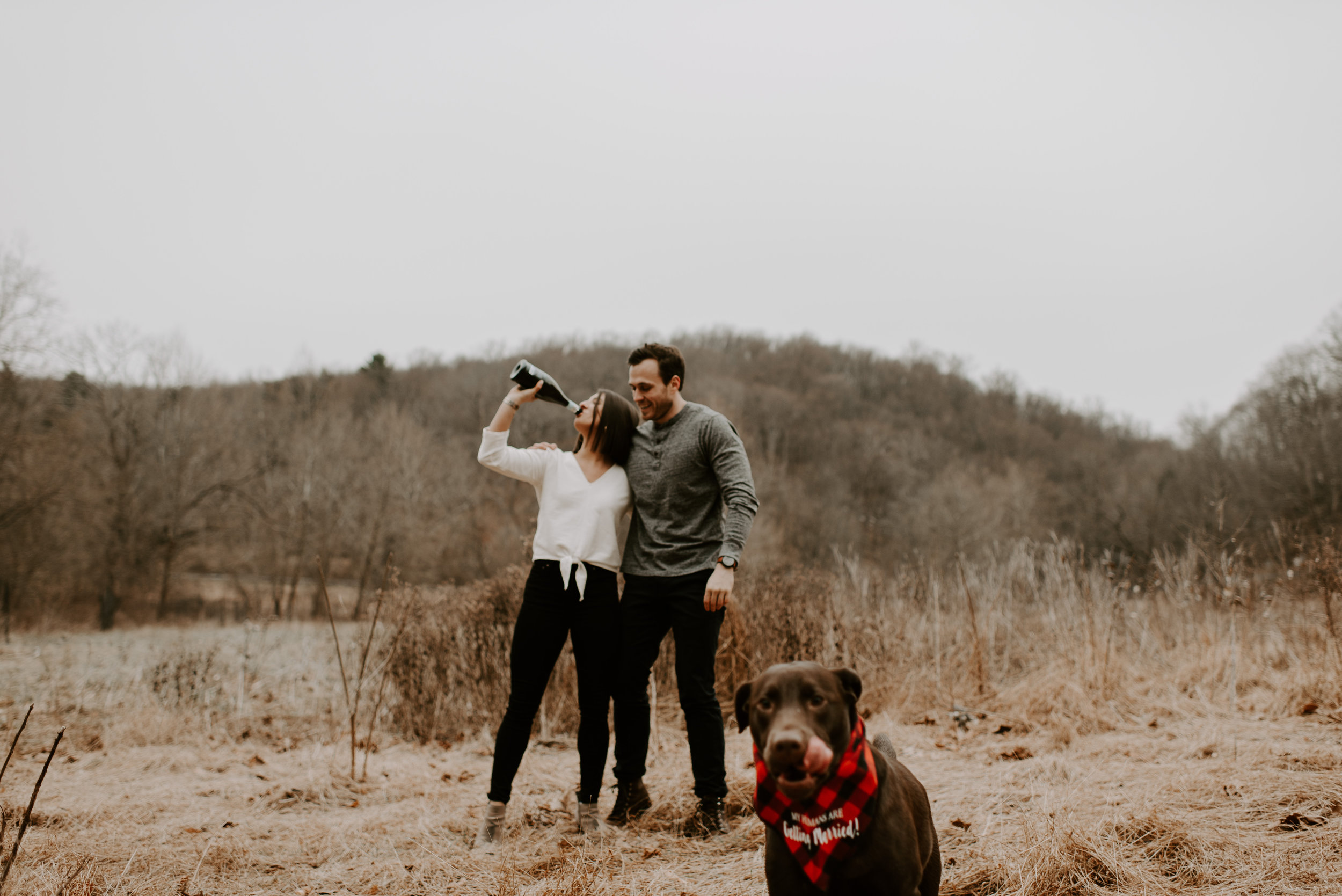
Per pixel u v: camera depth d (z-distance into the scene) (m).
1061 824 3.02
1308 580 6.39
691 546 3.52
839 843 1.93
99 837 3.51
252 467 34.31
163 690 7.05
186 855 3.30
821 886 1.95
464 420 44.34
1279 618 6.43
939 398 63.44
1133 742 4.46
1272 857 2.71
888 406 61.19
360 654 6.96
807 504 38.06
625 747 3.61
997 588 7.53
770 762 1.81
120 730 6.06
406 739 5.96
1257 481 25.27
